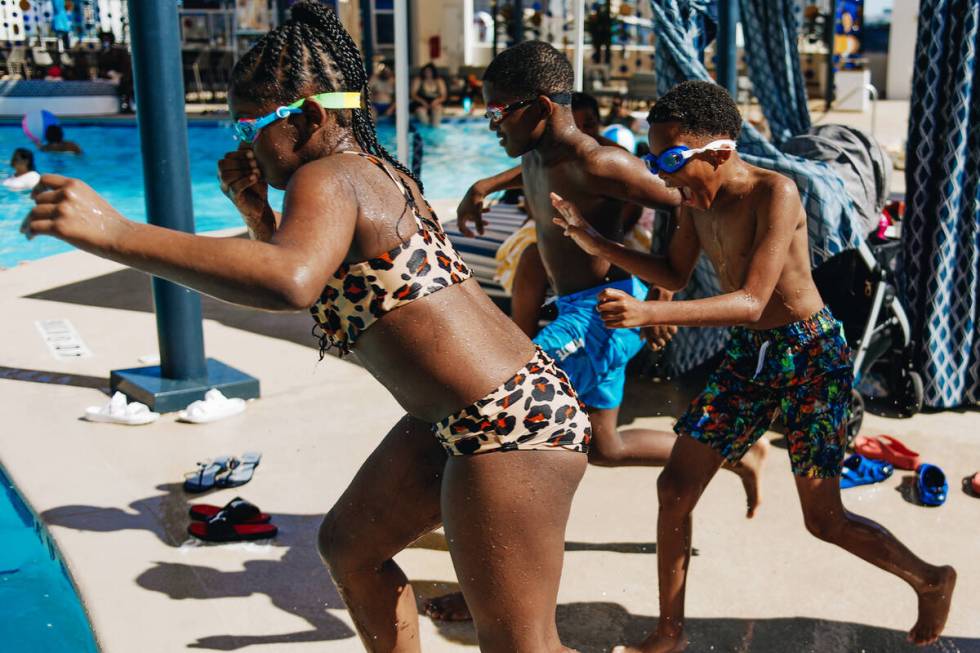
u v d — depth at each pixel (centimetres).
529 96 350
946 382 498
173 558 359
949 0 473
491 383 215
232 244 187
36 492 408
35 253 971
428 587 345
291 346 612
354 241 206
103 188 1322
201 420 484
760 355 297
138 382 509
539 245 386
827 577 349
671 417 497
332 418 494
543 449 218
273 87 212
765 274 274
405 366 214
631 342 362
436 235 219
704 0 536
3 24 1488
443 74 2397
